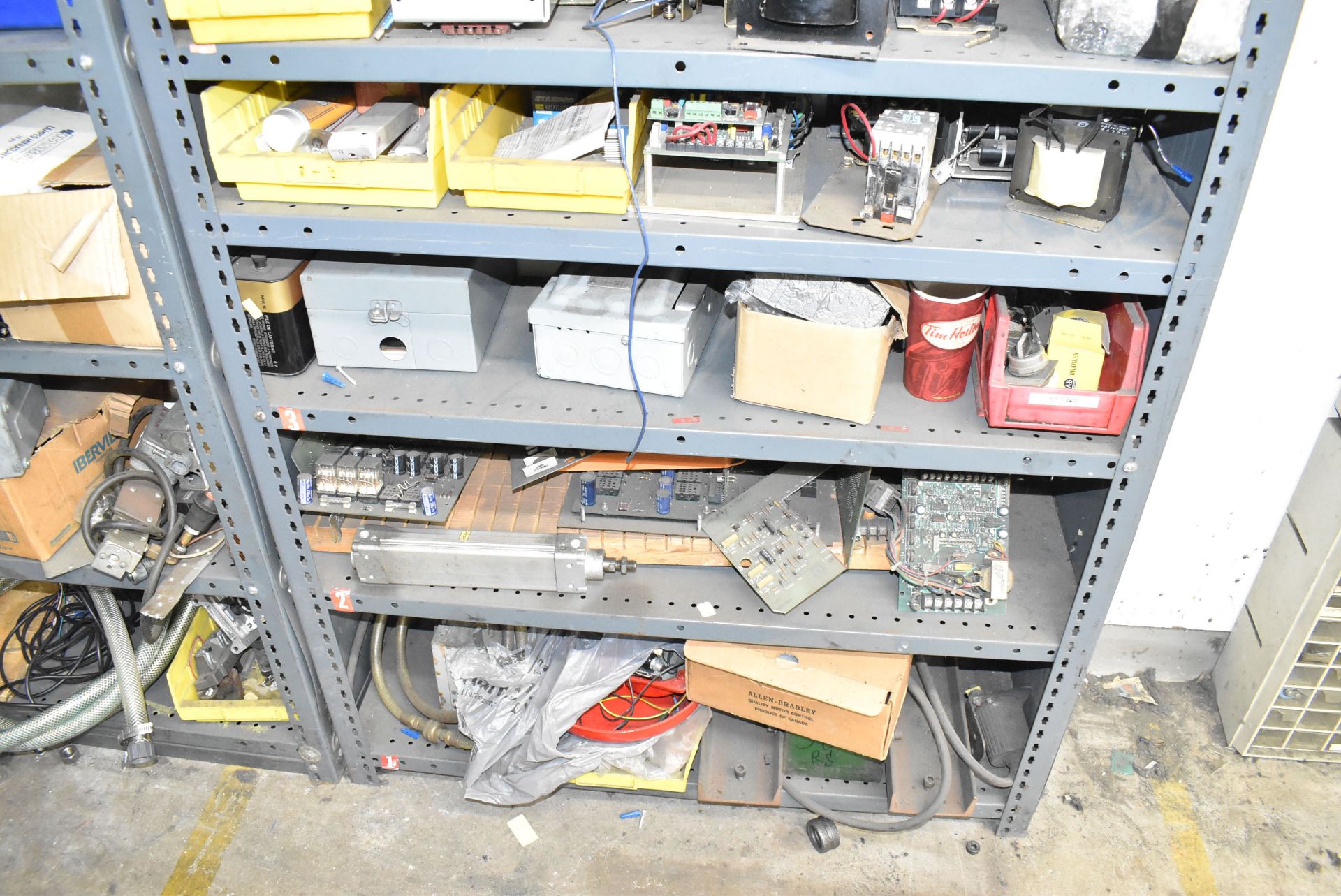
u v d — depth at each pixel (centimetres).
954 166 163
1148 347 167
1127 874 215
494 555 193
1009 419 166
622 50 133
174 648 227
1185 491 225
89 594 233
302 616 205
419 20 137
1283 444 214
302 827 224
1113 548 174
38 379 192
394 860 218
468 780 214
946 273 147
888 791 219
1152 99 129
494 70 137
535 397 177
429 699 237
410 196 154
